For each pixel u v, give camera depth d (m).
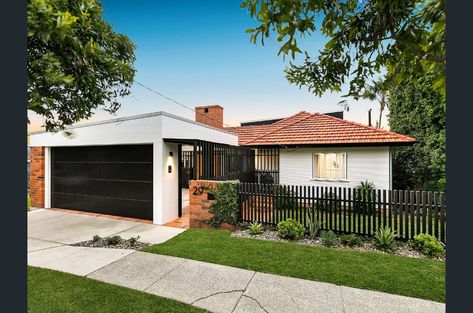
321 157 10.31
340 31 2.77
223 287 3.33
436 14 2.13
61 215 8.00
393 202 5.07
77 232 6.13
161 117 7.01
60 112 3.20
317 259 4.16
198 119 15.18
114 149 8.00
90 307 2.88
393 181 12.18
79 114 3.31
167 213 7.21
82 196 8.56
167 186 7.25
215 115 14.84
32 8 1.88
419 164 11.05
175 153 7.70
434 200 4.66
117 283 3.45
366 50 2.81
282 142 10.36
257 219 6.20
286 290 3.23
